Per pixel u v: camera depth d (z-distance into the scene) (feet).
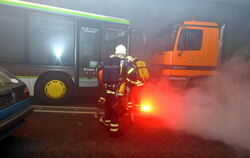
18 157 6.44
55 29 13.78
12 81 7.66
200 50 14.76
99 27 15.15
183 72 14.71
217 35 14.98
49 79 13.76
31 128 9.05
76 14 14.28
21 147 7.14
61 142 7.70
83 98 16.72
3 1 12.26
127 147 7.50
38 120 10.24
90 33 14.87
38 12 13.17
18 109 7.11
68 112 12.05
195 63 14.82
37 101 14.75
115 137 8.36
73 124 9.84
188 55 14.64
